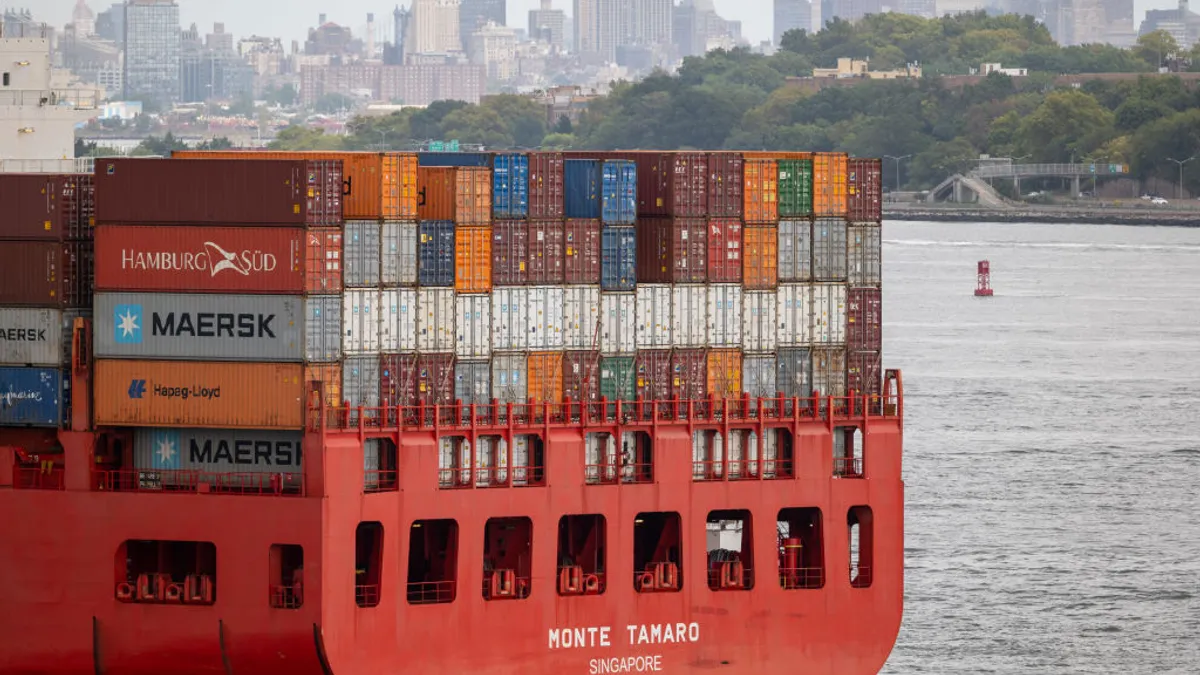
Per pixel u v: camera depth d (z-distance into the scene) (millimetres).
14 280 90125
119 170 87125
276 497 84250
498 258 89250
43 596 87500
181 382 86688
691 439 90375
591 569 90500
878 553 93125
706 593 90688
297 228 85250
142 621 86500
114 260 87312
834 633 92562
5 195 90188
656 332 91875
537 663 88312
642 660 89875
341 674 84562
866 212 94812
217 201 86188
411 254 87562
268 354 85812
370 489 85938
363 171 87125
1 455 88875
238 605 85000
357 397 86688
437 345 88250
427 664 86375
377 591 85500
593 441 90188
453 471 87500
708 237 92500
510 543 89500
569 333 90500
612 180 90750
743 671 91500
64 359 89812
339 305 85938
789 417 92625
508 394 89625
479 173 88812
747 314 93250
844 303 94500
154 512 85688
